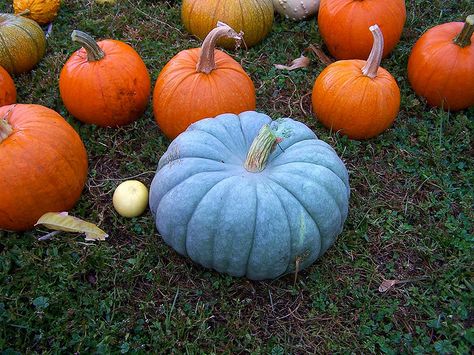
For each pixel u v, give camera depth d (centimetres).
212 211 70
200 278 81
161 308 77
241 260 72
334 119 98
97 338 73
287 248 71
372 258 85
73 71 93
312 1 125
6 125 75
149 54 120
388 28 107
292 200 70
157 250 83
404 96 110
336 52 115
